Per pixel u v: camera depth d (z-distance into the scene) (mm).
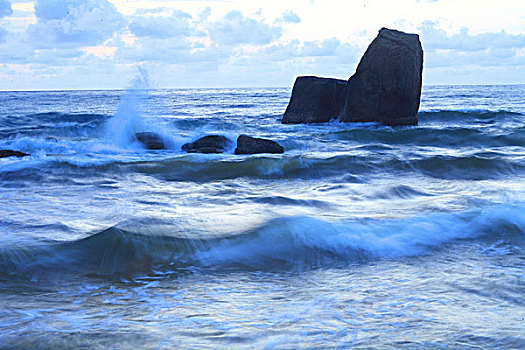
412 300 3307
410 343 2602
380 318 2975
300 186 8367
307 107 23328
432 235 5062
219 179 9234
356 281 3785
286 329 2805
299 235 4852
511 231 5230
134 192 7793
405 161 10562
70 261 4238
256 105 43906
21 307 3248
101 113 30844
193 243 4621
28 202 6938
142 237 4672
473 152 12922
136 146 15117
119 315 3088
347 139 17062
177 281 3836
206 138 15273
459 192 7504
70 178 9195
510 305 3184
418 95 21422
